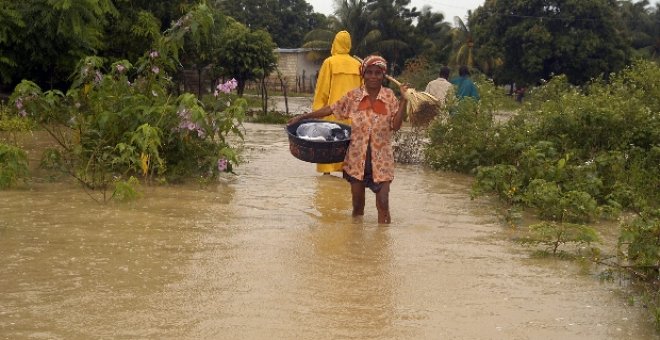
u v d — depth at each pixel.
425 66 34.56
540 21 48.66
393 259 5.49
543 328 4.11
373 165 6.90
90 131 8.45
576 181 8.30
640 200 7.34
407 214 7.44
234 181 9.09
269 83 53.91
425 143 12.08
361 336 3.88
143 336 3.77
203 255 5.38
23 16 12.79
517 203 7.98
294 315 4.16
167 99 9.15
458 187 9.43
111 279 4.72
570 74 49.66
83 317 4.02
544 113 10.47
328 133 7.50
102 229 6.07
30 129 12.05
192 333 3.83
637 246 5.19
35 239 5.65
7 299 4.27
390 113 6.95
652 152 9.37
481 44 52.59
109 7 13.53
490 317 4.26
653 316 4.32
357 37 51.53
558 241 5.94
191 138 9.02
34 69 15.12
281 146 13.62
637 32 65.44
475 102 11.20
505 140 10.29
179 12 18.55
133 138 8.09
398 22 52.09
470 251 5.85
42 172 8.70
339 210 7.52
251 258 5.35
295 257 5.43
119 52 17.78
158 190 8.05
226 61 34.34
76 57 14.18
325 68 10.06
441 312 4.32
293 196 8.20
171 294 4.46
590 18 48.47
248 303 4.34
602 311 4.44
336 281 4.86
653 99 12.16
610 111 9.80
